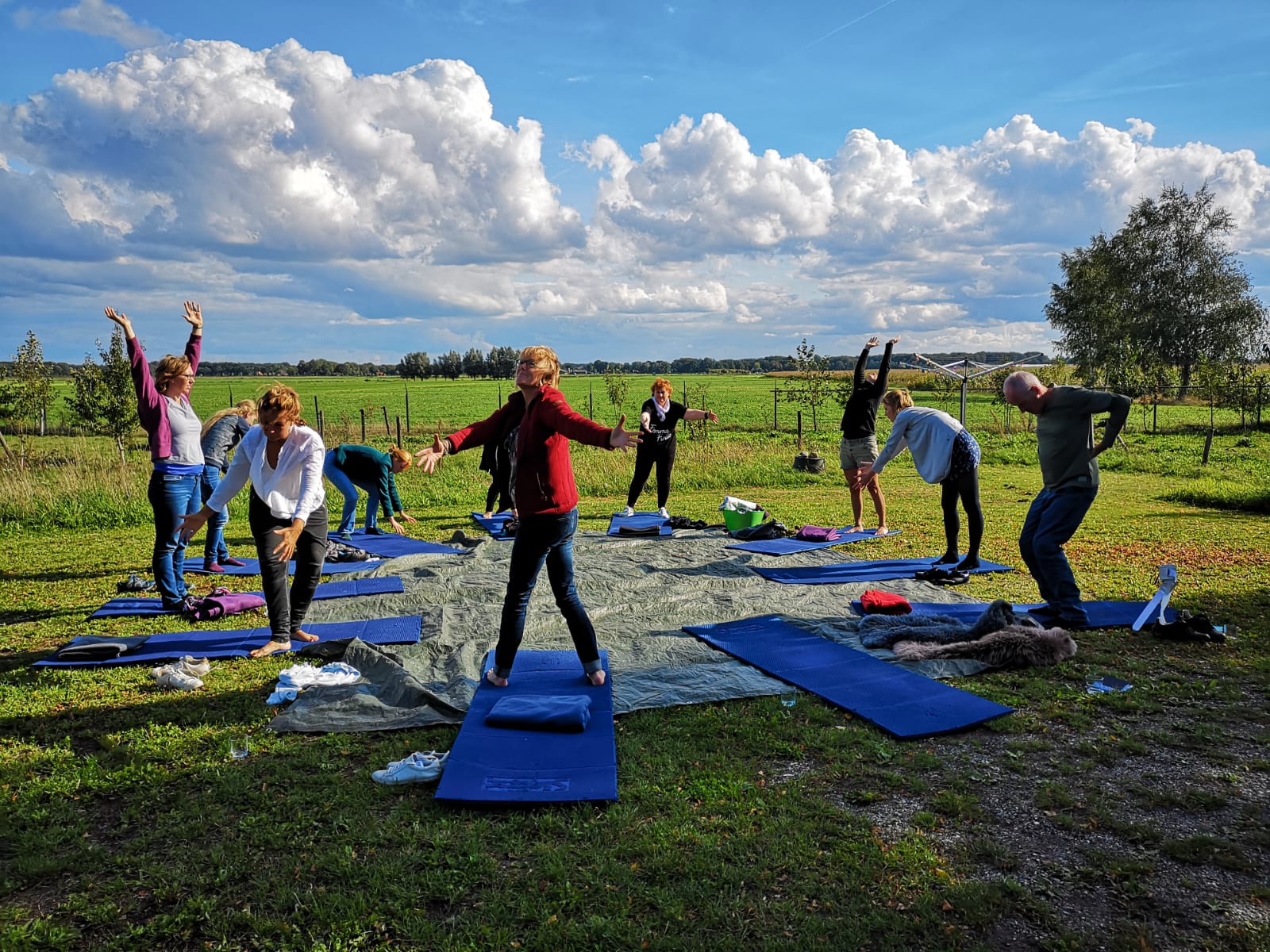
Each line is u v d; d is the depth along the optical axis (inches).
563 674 203.0
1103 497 534.3
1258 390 1126.4
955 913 109.1
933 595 284.0
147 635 246.4
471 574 328.2
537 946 102.7
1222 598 272.2
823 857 122.3
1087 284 1984.5
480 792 139.5
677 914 108.1
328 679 196.1
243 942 105.3
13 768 155.3
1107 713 179.3
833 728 171.2
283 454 216.5
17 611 284.0
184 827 132.8
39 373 1102.4
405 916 109.0
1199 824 132.0
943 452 310.7
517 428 188.2
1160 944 102.6
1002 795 142.6
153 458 268.4
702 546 381.7
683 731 169.2
